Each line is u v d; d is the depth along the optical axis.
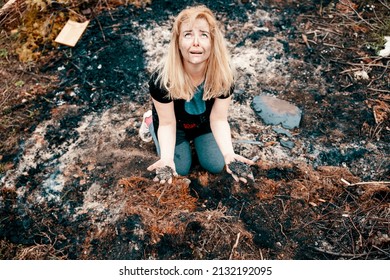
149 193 2.49
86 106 3.05
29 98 3.08
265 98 3.07
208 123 2.50
